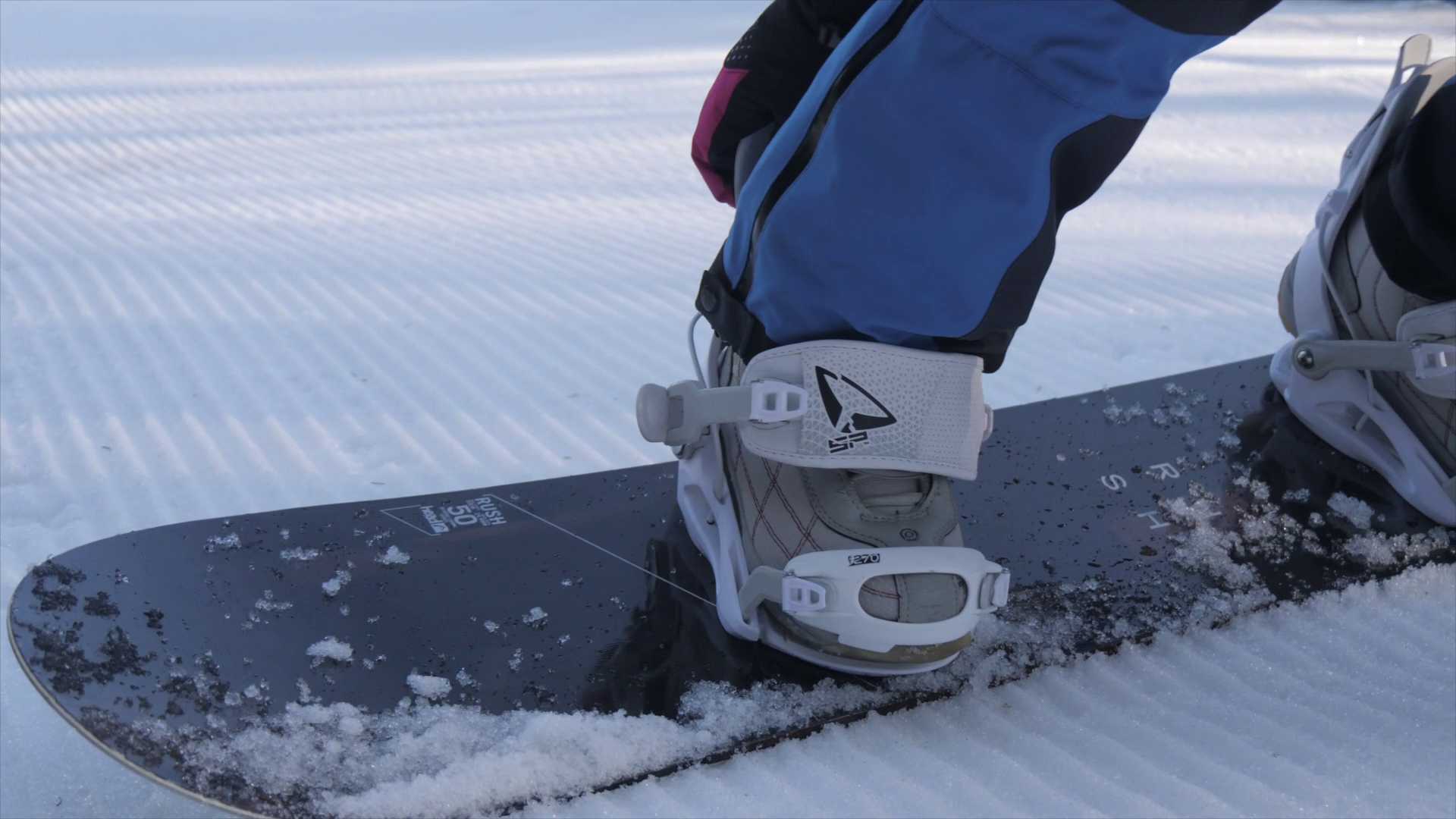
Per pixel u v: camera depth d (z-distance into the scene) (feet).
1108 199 14.24
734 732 3.77
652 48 31.22
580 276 10.93
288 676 3.76
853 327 3.91
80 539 5.84
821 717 3.89
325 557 4.53
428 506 5.04
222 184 15.20
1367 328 5.61
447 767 3.43
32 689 4.32
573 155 17.53
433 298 10.12
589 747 3.58
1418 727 4.04
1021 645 4.37
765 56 4.23
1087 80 3.24
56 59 28.63
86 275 10.60
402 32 36.06
